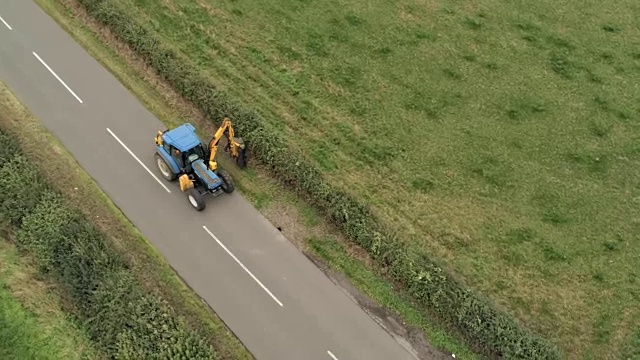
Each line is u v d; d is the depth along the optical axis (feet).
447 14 131.03
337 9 129.49
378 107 113.09
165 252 92.02
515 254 95.30
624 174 106.22
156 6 125.80
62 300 85.05
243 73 116.16
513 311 89.45
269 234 95.25
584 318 89.25
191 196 94.99
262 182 100.99
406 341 85.97
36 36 119.24
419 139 108.78
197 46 119.75
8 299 84.79
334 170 103.30
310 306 88.28
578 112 114.93
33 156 100.42
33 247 88.58
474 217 99.30
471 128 111.14
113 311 82.43
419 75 119.14
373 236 92.53
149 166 101.71
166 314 82.84
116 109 109.09
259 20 125.70
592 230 98.78
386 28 127.03
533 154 108.06
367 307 88.84
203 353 80.23
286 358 83.10
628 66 123.44
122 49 117.80
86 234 89.30
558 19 131.54
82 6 123.34
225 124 94.99
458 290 87.30
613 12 133.59
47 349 80.89
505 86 118.42
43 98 109.50
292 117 110.11
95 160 101.76
